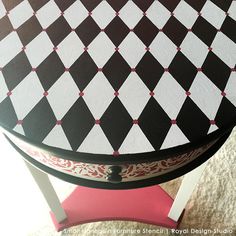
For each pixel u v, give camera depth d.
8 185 1.18
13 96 0.58
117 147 0.53
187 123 0.55
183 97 0.58
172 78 0.60
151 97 0.58
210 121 0.55
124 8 0.71
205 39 0.66
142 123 0.55
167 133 0.54
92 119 0.55
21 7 0.71
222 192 1.15
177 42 0.65
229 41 0.66
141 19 0.69
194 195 1.15
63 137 0.54
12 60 0.62
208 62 0.62
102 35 0.66
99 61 0.62
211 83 0.60
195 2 0.73
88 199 1.06
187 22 0.69
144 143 0.53
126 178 0.64
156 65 0.62
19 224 1.10
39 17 0.69
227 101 0.57
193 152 0.60
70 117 0.56
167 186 1.17
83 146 0.53
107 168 0.58
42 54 0.63
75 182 0.66
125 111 0.56
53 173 0.66
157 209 1.04
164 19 0.69
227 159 1.23
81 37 0.66
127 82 0.59
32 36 0.66
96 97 0.58
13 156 1.23
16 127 0.55
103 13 0.70
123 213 1.04
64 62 0.62
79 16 0.70
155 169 0.61
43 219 1.11
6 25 0.68
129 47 0.65
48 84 0.59
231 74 0.61
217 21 0.69
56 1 0.72
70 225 1.04
